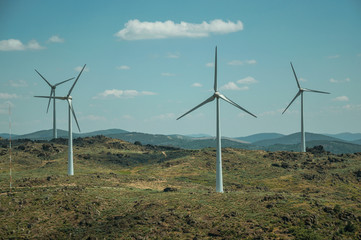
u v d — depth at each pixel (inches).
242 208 3762.3
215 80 4729.3
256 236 3152.1
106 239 3284.9
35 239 3346.5
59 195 4247.0
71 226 3604.8
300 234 3142.2
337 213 3523.6
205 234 3292.3
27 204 3998.5
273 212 3590.1
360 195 5880.9
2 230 3469.5
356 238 3129.9
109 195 4402.1
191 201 4030.5
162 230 3380.9
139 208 3946.9
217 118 4707.2
